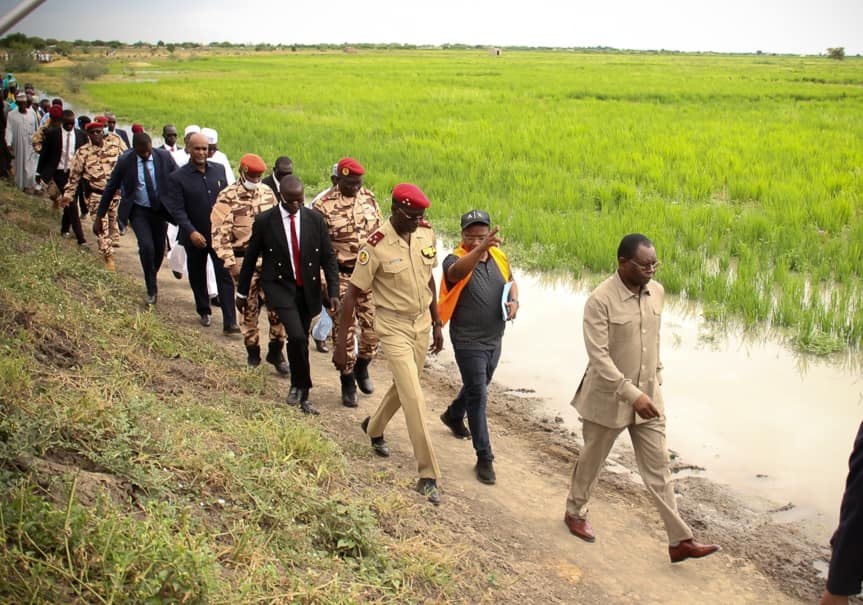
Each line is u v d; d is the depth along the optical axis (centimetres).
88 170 1127
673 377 857
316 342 912
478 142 2578
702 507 616
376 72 7812
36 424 444
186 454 490
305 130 2933
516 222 1476
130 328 749
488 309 607
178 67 9500
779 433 732
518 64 9988
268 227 690
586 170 2086
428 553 475
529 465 674
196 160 909
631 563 540
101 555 357
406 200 570
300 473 520
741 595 511
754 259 1224
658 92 4881
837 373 870
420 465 575
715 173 2008
